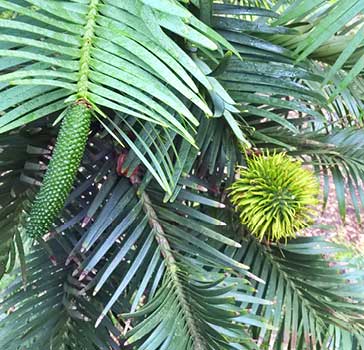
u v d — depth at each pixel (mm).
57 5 238
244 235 493
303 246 500
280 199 397
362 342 484
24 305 461
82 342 468
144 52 237
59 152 242
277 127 477
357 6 269
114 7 242
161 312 407
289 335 484
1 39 218
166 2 228
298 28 374
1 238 418
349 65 401
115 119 364
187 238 436
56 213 262
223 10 373
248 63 383
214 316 409
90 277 483
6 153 412
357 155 506
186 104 369
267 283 490
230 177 437
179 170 370
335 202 1357
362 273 537
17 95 237
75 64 232
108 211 415
